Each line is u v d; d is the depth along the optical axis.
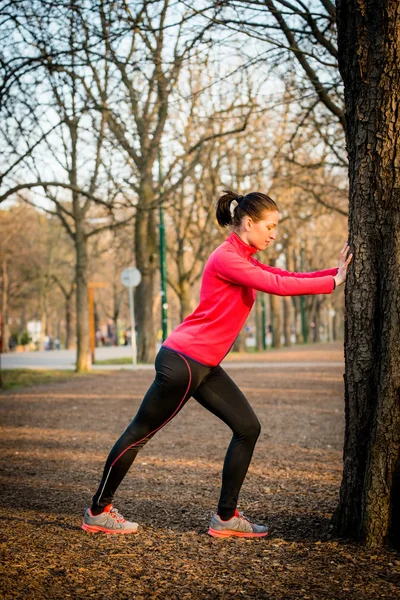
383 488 3.58
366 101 3.70
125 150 17.02
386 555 3.46
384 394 3.56
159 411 3.84
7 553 3.61
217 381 3.92
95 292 64.75
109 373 20.80
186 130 21.91
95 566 3.42
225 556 3.57
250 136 22.08
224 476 3.96
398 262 3.56
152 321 26.06
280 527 4.12
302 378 17.52
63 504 4.81
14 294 55.91
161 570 3.37
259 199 3.82
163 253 26.55
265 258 37.53
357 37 3.69
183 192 27.91
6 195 12.34
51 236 50.22
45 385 16.92
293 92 10.98
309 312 58.12
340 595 3.01
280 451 7.19
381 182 3.66
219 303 3.74
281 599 2.99
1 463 6.61
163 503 4.84
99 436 8.43
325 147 16.08
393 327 3.54
